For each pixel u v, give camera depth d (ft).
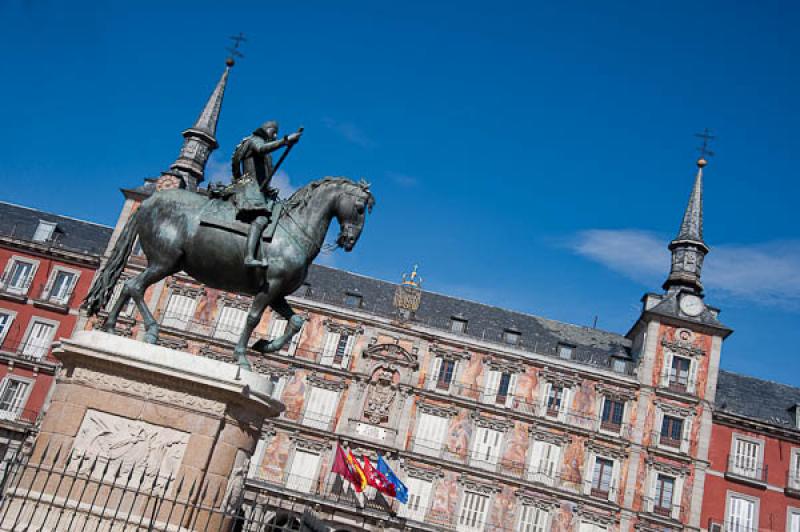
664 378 173.99
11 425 162.50
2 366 172.14
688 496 165.27
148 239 35.14
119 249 35.47
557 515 163.12
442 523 162.61
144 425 30.73
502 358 176.76
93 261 182.70
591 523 162.91
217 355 171.73
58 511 28.89
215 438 30.73
